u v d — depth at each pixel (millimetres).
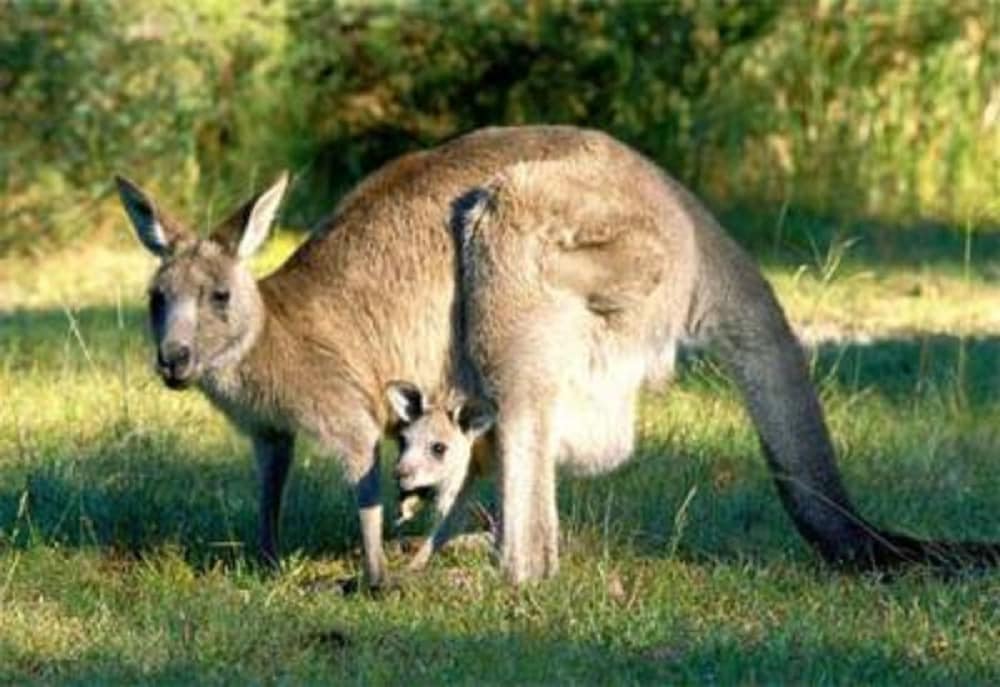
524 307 13094
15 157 25578
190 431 16297
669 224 13422
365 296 13336
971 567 13047
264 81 26859
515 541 13031
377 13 27516
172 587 13156
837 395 17750
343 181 27656
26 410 17047
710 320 13547
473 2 27703
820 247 26000
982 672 11664
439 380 13430
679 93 27828
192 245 13047
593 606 12617
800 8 27859
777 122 27781
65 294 23438
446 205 13344
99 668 11750
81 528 14078
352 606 12797
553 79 28000
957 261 25328
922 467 15547
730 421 16625
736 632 12258
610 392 13359
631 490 14883
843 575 13195
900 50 27984
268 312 13148
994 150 27938
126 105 25875
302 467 15062
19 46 25641
